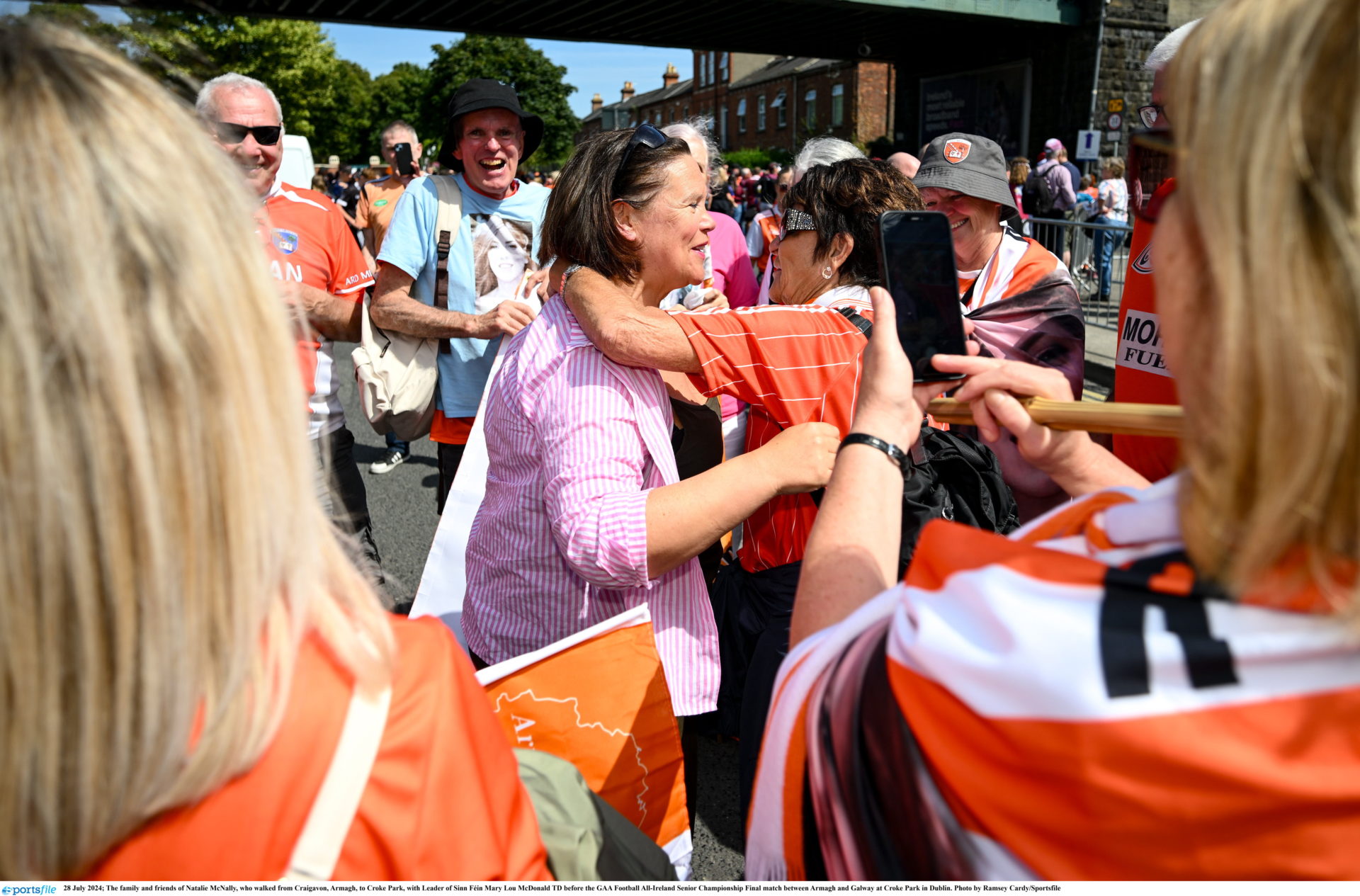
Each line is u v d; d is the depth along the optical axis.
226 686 0.50
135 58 0.59
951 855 0.58
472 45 50.56
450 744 0.59
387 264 2.98
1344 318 0.44
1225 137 0.48
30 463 0.45
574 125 53.72
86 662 0.47
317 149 41.12
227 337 0.50
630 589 1.42
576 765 1.23
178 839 0.51
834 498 0.87
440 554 2.00
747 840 0.82
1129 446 1.89
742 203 20.47
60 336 0.45
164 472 0.47
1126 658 0.50
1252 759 0.47
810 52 16.86
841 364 1.48
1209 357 0.53
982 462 1.64
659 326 1.41
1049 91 14.95
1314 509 0.46
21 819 0.48
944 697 0.57
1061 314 2.30
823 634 0.75
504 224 3.07
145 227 0.48
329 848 0.53
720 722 1.97
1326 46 0.45
